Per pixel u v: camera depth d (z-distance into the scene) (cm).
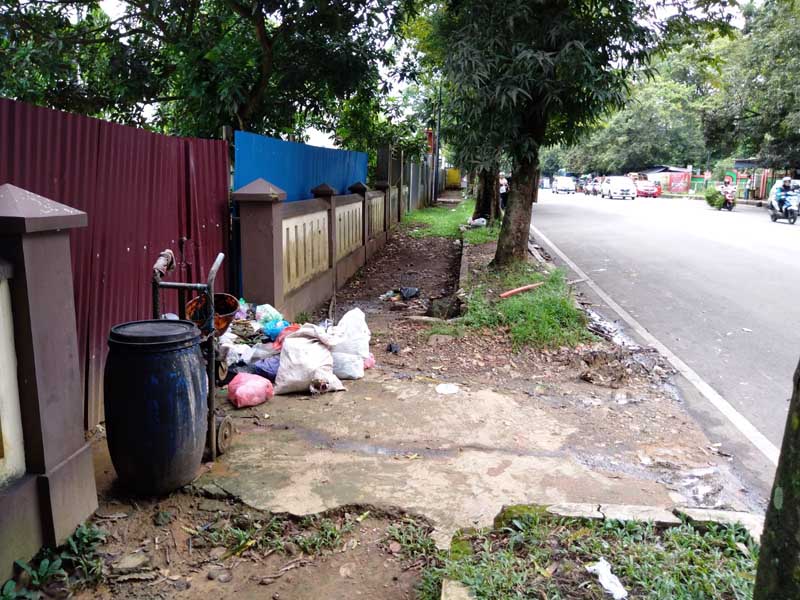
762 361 672
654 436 482
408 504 372
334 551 335
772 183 3744
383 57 1228
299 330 575
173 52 1175
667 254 1416
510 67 846
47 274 303
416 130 1947
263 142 764
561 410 527
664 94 5459
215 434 422
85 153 440
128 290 503
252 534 346
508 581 270
